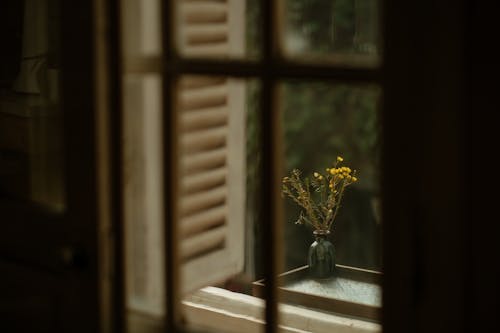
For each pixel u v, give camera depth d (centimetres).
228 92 220
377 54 177
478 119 166
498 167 165
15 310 229
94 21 202
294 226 505
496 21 163
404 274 174
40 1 222
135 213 210
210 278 221
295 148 531
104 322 211
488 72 164
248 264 368
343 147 518
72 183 211
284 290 268
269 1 186
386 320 177
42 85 222
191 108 211
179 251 204
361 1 276
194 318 255
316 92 520
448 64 167
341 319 248
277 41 188
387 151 174
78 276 213
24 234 224
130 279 211
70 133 210
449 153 168
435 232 171
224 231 224
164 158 201
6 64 228
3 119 229
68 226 213
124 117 205
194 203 215
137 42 202
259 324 245
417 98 171
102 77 204
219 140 220
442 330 171
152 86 207
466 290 169
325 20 453
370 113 506
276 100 188
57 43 219
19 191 227
